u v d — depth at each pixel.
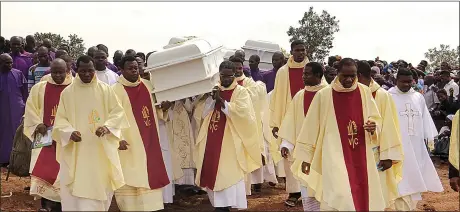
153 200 8.29
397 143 7.28
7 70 11.84
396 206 8.33
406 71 8.81
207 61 8.73
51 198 8.37
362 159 7.08
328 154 7.00
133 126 8.31
